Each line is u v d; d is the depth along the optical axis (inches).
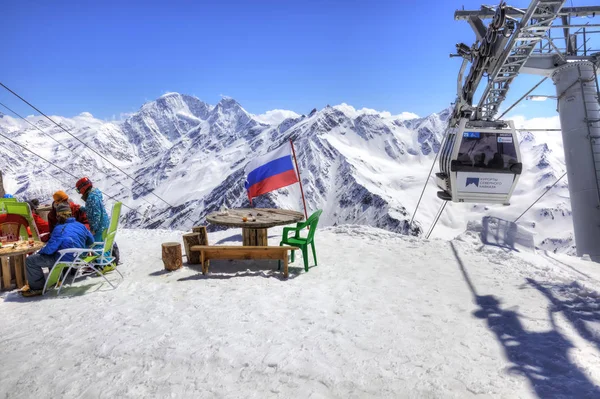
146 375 140.5
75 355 156.7
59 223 245.3
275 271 281.9
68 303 219.6
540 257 334.3
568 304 204.2
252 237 322.0
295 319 189.8
